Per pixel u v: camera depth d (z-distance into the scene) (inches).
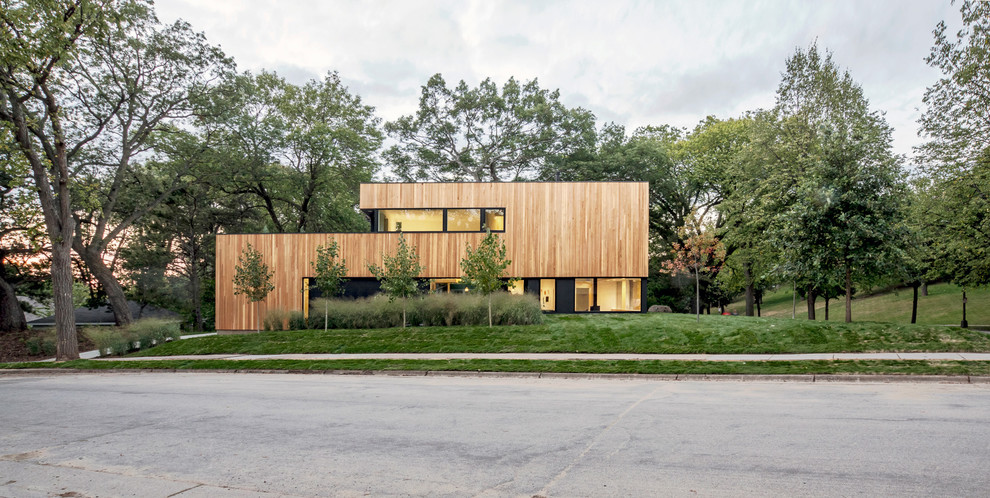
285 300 1002.1
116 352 786.8
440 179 1665.8
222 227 1481.3
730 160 1337.4
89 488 197.3
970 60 817.5
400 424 290.4
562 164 1510.8
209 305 1438.2
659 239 1598.2
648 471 199.2
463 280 845.2
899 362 447.8
